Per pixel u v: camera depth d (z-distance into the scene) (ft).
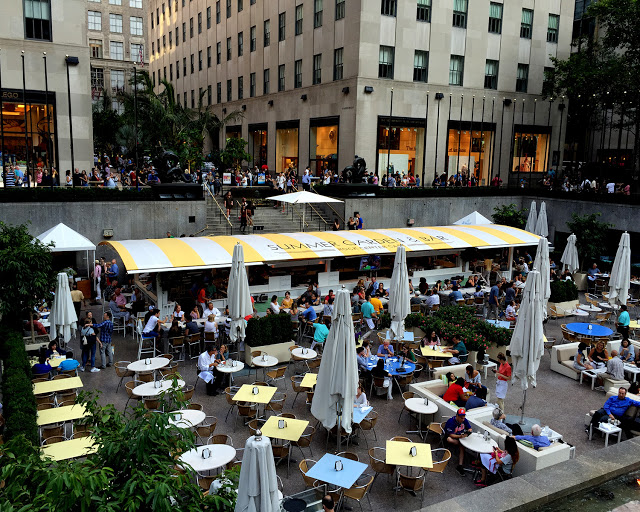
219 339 64.03
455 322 64.85
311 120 150.10
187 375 56.80
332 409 39.42
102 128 195.42
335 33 138.21
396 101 136.46
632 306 88.99
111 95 274.36
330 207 117.39
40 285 54.60
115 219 92.17
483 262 102.37
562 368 59.88
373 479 35.19
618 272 74.59
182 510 20.33
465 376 53.31
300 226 112.47
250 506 26.25
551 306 81.30
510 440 37.99
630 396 48.39
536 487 33.96
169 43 252.62
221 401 50.96
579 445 44.55
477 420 43.42
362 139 133.49
